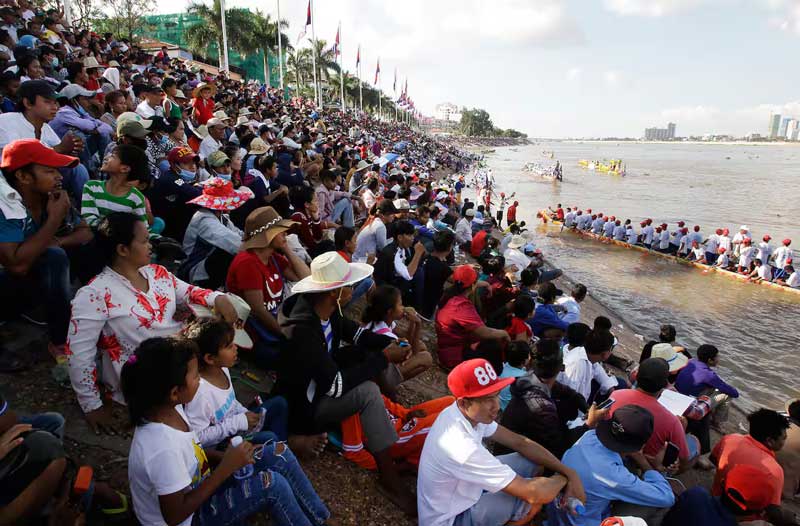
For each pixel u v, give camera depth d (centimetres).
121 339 350
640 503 380
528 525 412
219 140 1020
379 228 834
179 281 391
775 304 1619
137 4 2888
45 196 385
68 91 734
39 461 241
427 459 363
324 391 389
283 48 4806
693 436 580
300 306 396
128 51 2016
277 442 333
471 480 348
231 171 709
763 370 1147
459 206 2022
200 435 326
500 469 348
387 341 498
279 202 698
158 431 266
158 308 361
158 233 546
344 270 398
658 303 1608
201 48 4372
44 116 502
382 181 1488
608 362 956
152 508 271
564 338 789
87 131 692
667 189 5019
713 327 1407
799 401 580
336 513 386
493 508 362
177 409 306
